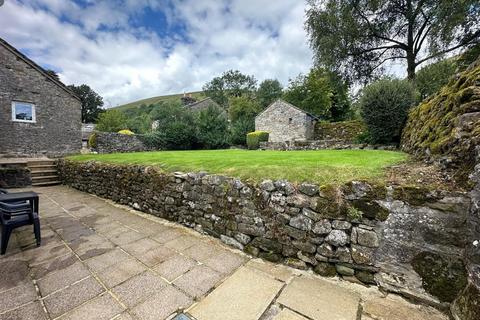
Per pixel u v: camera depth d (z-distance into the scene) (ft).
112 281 7.90
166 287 7.58
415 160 10.82
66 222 13.98
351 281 7.72
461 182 6.51
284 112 63.93
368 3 34.24
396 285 6.98
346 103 75.51
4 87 35.32
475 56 27.07
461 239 6.12
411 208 6.87
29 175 25.90
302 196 8.80
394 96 21.15
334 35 36.91
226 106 135.54
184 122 65.72
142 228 12.98
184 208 13.32
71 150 42.96
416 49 37.04
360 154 15.56
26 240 11.23
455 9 27.12
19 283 7.73
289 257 8.97
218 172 12.53
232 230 10.75
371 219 7.48
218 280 7.98
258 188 9.96
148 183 15.72
